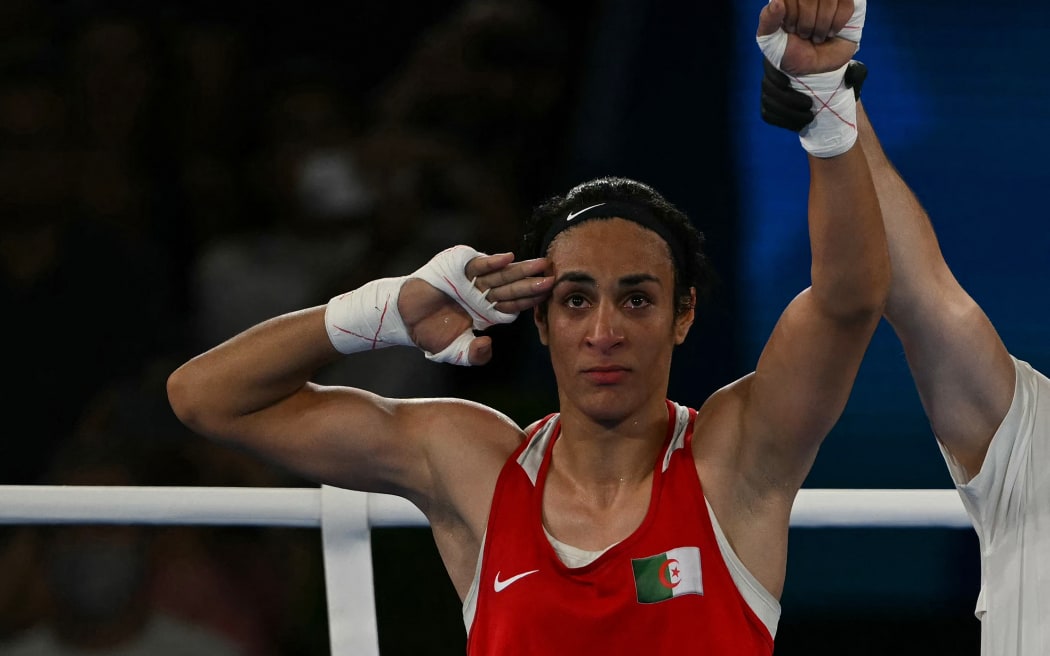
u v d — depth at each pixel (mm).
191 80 19938
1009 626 8719
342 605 10055
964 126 18938
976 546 17016
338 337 8953
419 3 21312
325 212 18734
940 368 8750
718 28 19438
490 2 19672
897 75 19094
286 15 21172
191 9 20906
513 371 18422
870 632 17156
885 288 8062
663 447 8961
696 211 19344
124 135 19578
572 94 20000
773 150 19203
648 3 19641
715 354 18625
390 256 18438
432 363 17734
